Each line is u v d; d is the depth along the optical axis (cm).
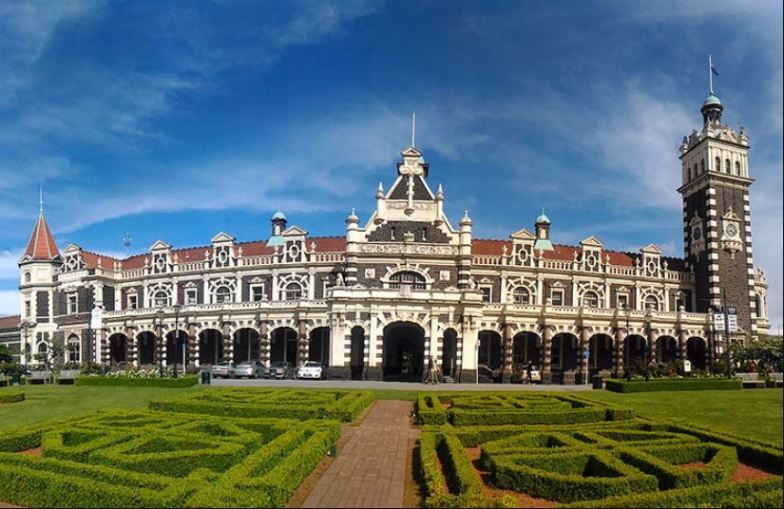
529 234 8906
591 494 1770
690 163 9819
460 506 1591
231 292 8956
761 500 1694
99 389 5503
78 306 9719
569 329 8044
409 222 7881
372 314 6900
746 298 9225
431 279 7700
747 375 7175
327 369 7412
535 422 3269
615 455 2188
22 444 2495
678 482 1867
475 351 6906
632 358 8788
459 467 1928
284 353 8381
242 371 7262
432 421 3244
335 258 8519
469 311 6950
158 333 8481
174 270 9362
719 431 2755
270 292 8731
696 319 8575
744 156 9588
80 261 9944
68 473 1886
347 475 2155
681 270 9594
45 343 10169
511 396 4216
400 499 1852
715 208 9306
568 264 8956
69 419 2950
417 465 2311
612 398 4872
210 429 2703
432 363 6625
